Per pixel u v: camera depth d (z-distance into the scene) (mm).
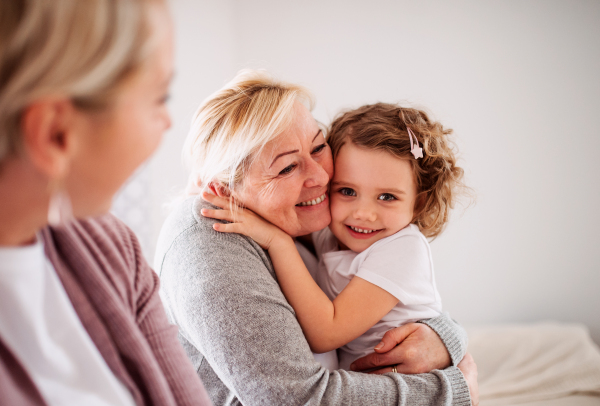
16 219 505
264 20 2898
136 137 509
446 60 2723
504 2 2629
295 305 942
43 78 417
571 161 2664
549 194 2705
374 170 1020
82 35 420
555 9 2584
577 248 2713
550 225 2725
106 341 631
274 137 899
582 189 2670
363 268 1030
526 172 2709
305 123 949
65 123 460
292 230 1001
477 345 2381
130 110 489
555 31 2600
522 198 2730
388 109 1131
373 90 2826
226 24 2801
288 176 935
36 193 487
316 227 1046
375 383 869
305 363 827
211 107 961
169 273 923
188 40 2406
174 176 2336
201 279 844
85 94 445
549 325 2559
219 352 818
